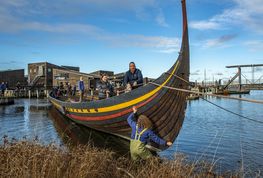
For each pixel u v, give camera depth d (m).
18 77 64.12
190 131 14.75
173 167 6.34
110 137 11.87
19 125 15.65
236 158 9.38
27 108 26.78
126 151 9.47
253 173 7.79
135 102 9.76
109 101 10.59
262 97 51.09
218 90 57.75
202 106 32.34
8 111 23.92
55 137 11.92
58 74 49.12
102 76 13.62
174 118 9.95
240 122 18.20
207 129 15.38
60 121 17.16
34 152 6.29
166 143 7.52
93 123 12.23
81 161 6.16
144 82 10.78
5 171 5.52
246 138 12.82
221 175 6.96
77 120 14.44
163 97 9.33
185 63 9.88
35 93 50.78
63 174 5.66
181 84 9.96
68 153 6.67
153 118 9.62
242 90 66.19
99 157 6.53
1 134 12.70
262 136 13.27
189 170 6.55
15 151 6.43
